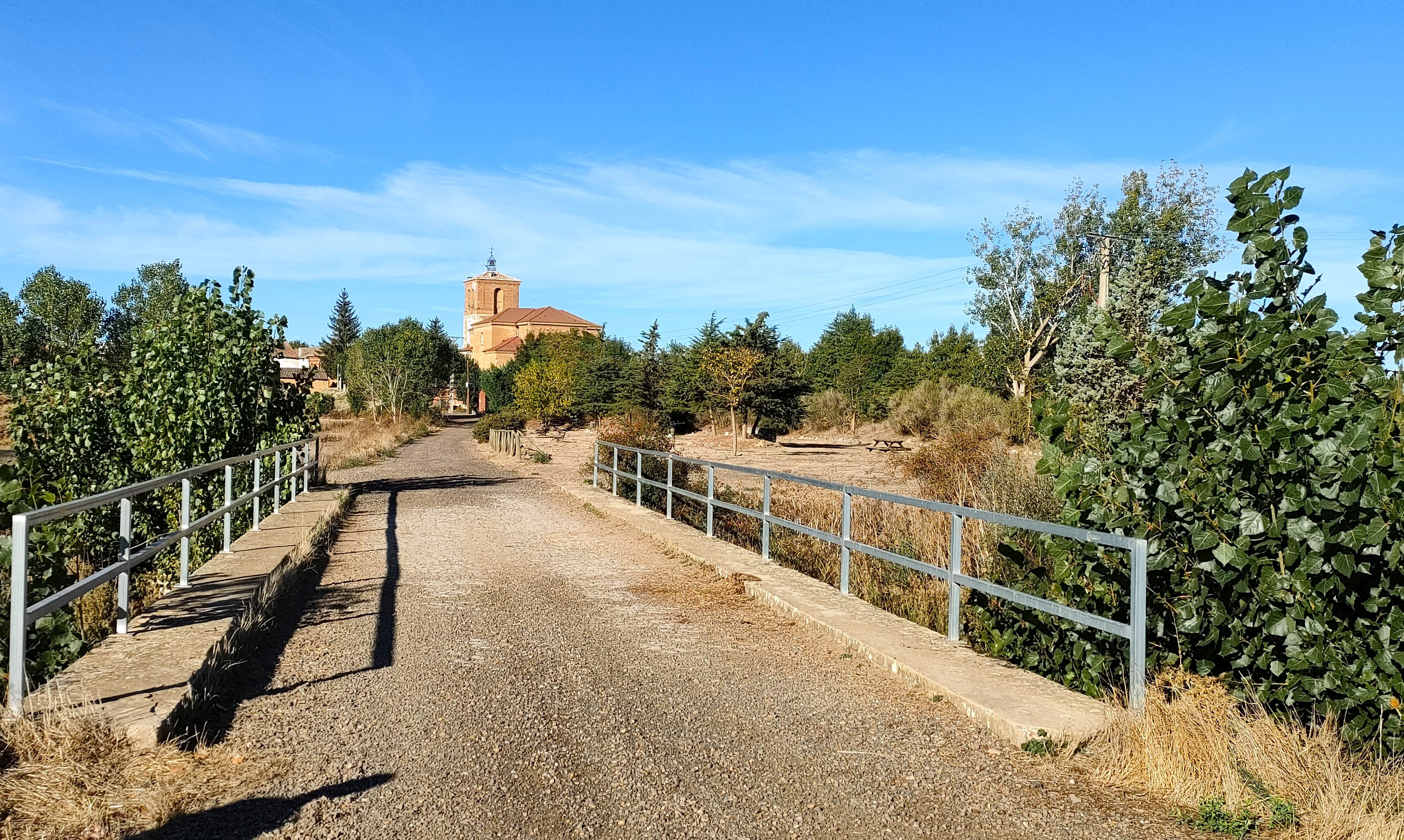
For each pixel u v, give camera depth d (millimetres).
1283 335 4754
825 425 52000
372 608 8328
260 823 3922
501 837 3844
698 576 9945
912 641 6719
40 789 4016
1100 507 5605
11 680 4805
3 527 5789
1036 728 4836
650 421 23703
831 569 10766
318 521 12930
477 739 5000
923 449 20172
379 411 65438
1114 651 5734
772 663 6586
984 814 4094
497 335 129625
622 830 3936
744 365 42562
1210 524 4949
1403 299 4688
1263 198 5016
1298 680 4691
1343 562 4422
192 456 13039
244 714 5371
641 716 5410
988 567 8141
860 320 90000
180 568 8375
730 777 4512
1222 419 4977
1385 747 4469
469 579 9789
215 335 13852
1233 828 3848
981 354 52094
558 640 7230
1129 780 4410
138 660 5605
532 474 25078
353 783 4375
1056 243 51438
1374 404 4547
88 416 12906
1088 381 26781
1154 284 27922
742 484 21984
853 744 4953
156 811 3955
